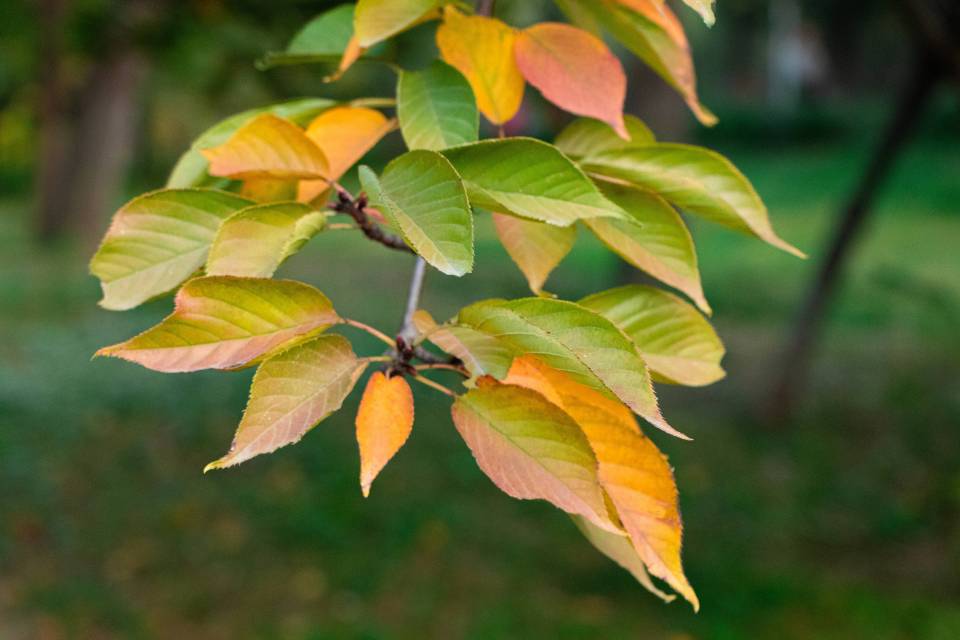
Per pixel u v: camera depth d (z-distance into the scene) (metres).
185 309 0.83
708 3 0.76
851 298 14.89
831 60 38.00
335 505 7.48
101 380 9.97
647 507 0.90
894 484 8.50
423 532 7.08
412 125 1.01
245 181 1.17
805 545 7.29
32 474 7.54
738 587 6.30
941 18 4.68
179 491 7.66
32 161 24.45
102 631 5.73
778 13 35.94
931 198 22.58
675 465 8.77
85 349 11.09
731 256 18.89
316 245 20.08
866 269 16.59
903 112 8.35
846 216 9.26
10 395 9.06
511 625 5.80
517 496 0.85
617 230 1.11
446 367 0.92
